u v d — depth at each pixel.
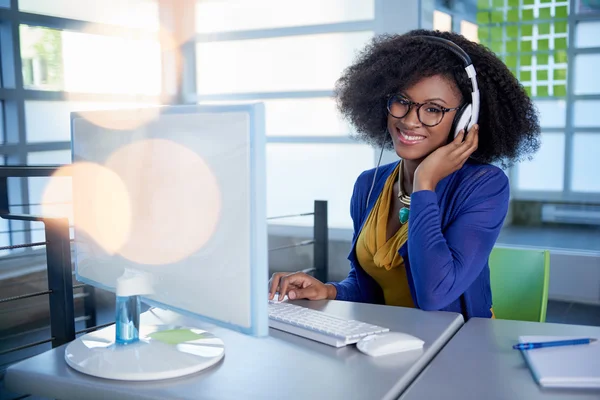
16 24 4.00
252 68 4.95
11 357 2.74
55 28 4.23
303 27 4.69
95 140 0.97
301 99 4.80
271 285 1.37
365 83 1.55
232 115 0.76
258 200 0.75
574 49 4.59
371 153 4.60
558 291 3.83
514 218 5.80
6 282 3.41
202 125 0.79
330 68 4.65
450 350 0.99
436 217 1.30
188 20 5.08
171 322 1.13
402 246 1.38
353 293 1.56
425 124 1.38
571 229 5.54
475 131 1.37
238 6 4.92
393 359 0.93
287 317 1.11
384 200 1.55
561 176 5.37
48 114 4.25
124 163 0.91
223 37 5.01
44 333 3.20
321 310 1.25
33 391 0.88
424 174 1.34
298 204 4.97
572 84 4.86
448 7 4.27
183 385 0.82
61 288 1.55
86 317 3.30
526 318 1.51
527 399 0.79
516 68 4.24
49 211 4.23
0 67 3.96
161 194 0.86
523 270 1.54
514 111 1.50
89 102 4.52
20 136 4.08
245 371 0.88
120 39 4.73
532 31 4.15
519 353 0.97
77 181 1.03
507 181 1.43
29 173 2.21
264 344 1.00
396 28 4.11
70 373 0.87
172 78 5.12
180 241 0.84
